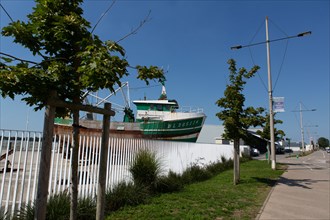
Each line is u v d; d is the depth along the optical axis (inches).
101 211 171.0
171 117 1123.9
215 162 772.6
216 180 537.0
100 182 172.2
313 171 757.9
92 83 129.2
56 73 136.3
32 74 125.6
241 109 507.5
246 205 333.4
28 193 239.1
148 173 381.4
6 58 130.6
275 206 333.7
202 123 1187.3
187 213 284.8
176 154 551.8
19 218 215.0
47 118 137.5
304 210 317.4
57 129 496.7
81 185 302.2
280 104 839.7
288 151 3218.5
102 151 174.1
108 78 126.0
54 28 144.5
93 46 129.3
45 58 154.0
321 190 448.1
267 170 757.3
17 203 237.1
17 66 131.2
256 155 2111.2
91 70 122.6
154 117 1127.0
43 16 148.9
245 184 493.4
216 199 357.4
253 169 786.2
